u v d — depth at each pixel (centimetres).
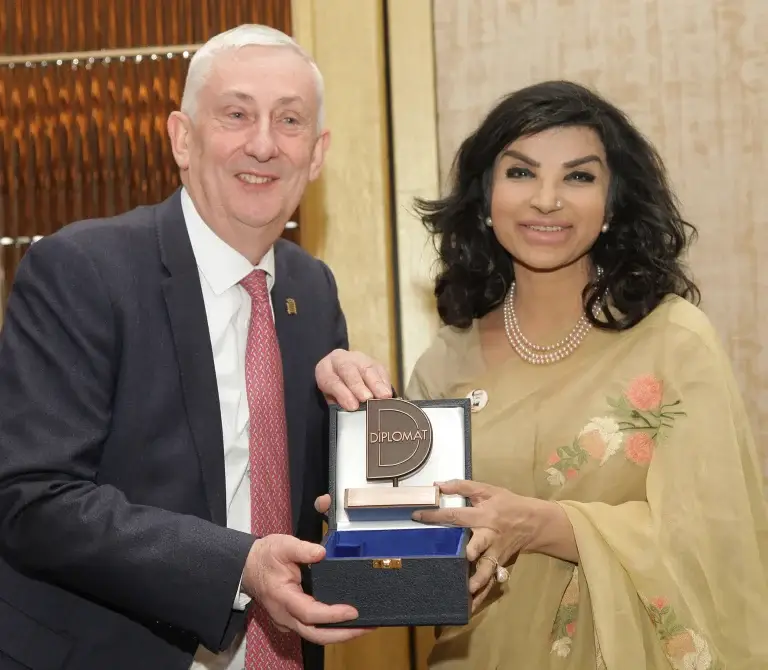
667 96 265
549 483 196
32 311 174
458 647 202
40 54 279
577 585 195
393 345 273
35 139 280
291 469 189
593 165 199
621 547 181
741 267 263
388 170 276
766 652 181
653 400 193
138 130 278
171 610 159
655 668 185
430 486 168
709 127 264
